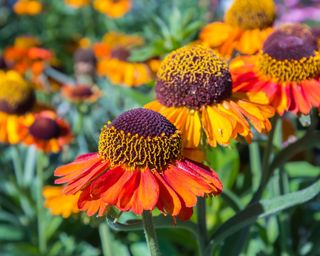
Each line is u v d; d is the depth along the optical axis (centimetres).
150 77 48
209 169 24
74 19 93
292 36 28
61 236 44
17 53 58
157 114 24
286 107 27
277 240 35
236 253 29
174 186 23
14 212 50
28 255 43
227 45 33
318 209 39
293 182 39
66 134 42
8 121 43
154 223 25
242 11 33
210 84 26
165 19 74
